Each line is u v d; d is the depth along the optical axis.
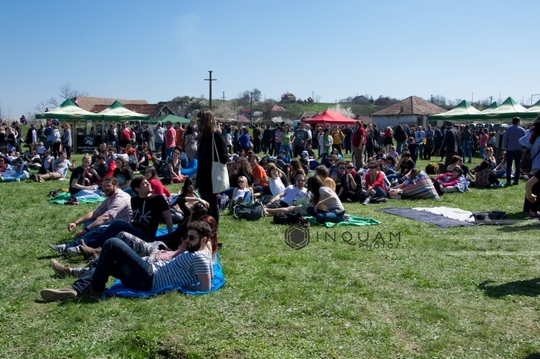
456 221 9.61
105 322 4.78
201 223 5.61
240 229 8.98
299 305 5.18
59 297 5.32
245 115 103.75
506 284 5.84
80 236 7.21
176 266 5.50
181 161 17.97
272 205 10.50
